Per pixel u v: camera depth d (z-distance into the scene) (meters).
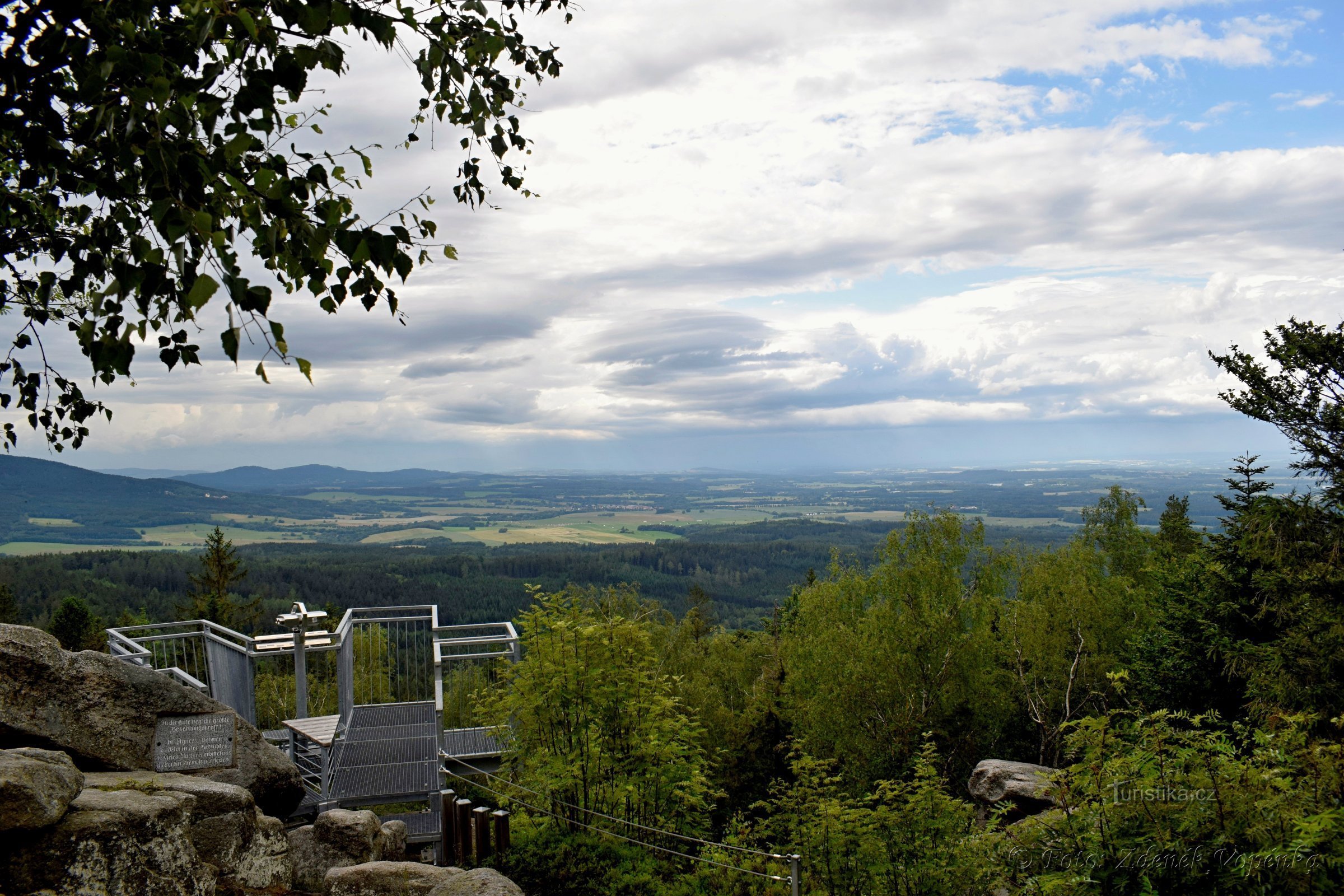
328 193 2.48
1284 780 5.44
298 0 2.26
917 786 8.64
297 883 6.01
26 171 2.43
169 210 2.02
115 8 2.17
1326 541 15.12
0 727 4.92
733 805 18.78
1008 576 29.53
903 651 25.77
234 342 2.03
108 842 3.82
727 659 33.03
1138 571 33.12
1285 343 15.92
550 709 8.84
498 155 3.68
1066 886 5.72
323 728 7.62
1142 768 5.91
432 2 3.20
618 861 7.68
